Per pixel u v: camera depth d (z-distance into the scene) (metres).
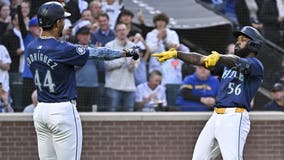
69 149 25.89
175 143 39.62
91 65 40.38
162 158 39.59
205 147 28.61
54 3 25.97
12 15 40.44
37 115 25.98
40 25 25.86
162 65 41.16
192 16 42.53
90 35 40.41
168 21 41.97
